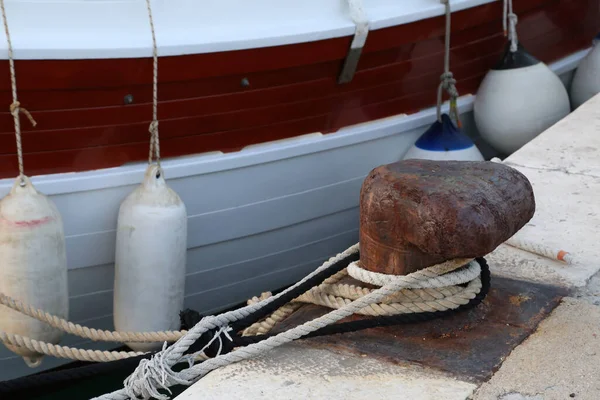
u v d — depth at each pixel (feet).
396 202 6.64
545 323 6.97
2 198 10.09
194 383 6.35
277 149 12.00
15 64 9.49
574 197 9.82
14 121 9.92
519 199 6.66
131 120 10.65
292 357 6.57
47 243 9.57
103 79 10.08
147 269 10.37
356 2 11.87
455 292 7.00
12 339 7.86
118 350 11.91
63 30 9.89
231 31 10.93
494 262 8.21
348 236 14.03
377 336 6.84
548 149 11.50
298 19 11.59
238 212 12.06
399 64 13.32
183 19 10.64
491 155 17.16
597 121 12.55
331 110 12.64
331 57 11.94
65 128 10.25
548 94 14.88
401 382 6.12
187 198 11.46
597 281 7.82
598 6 18.58
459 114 15.17
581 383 6.07
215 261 12.32
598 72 17.07
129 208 10.32
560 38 17.63
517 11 15.78
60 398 11.67
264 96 11.64
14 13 9.67
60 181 10.34
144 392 6.59
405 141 14.12
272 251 12.97
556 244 8.59
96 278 11.16
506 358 6.43
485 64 15.48
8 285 9.58
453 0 13.53
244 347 6.56
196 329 6.84
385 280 6.93
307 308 7.55
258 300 7.75
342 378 6.22
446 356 6.48
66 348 7.85
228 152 11.68
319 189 12.95
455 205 6.24
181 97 10.86
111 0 10.12
